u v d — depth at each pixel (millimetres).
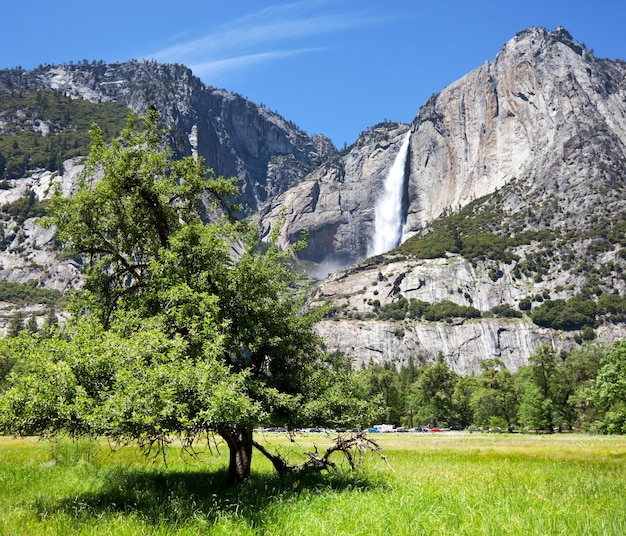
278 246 18906
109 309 17156
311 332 18203
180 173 19094
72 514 11742
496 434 90562
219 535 9750
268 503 12602
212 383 12477
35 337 13070
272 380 16719
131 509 12289
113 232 18422
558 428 106438
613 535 9445
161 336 13211
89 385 12297
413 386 143625
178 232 16812
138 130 18906
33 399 11336
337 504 12086
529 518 10492
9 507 12273
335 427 16734
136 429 11773
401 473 20984
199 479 18078
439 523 10055
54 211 17766
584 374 100188
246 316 16594
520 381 117125
